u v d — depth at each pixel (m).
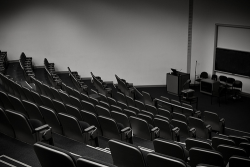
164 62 14.78
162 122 6.13
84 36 14.34
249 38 12.70
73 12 14.08
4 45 14.12
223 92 11.98
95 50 14.52
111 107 7.15
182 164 2.90
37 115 5.29
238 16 12.79
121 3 14.12
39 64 14.48
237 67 13.28
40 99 6.59
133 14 14.24
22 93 7.48
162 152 4.05
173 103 9.74
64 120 4.81
